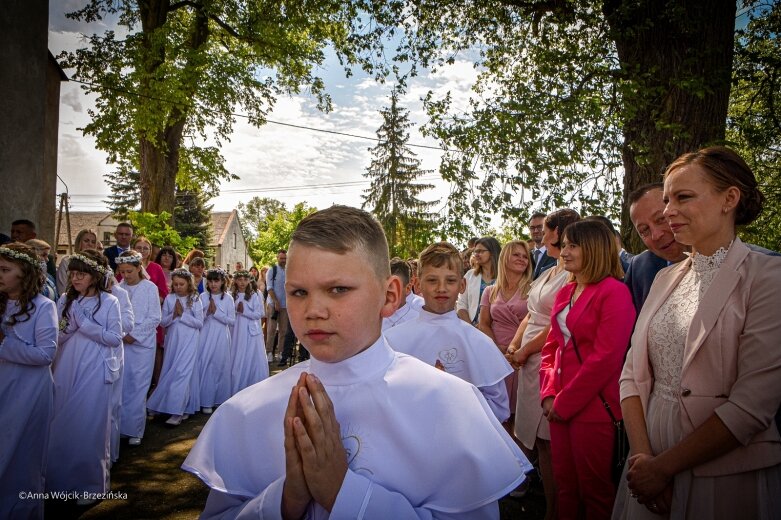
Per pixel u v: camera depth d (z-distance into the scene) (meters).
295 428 1.07
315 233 1.21
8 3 7.80
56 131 11.45
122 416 5.53
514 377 4.18
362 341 1.25
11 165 7.95
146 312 5.77
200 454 1.32
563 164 6.12
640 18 6.62
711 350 1.69
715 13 6.39
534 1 8.21
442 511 1.17
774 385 1.56
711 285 1.74
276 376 1.44
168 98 16.52
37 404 3.47
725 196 1.77
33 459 3.45
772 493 1.58
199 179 21.09
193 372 6.92
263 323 14.55
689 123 6.28
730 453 1.60
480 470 1.19
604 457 2.58
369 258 1.24
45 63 8.70
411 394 1.24
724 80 5.91
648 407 1.94
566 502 2.74
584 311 2.78
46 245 5.07
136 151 18.86
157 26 17.45
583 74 6.59
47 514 3.86
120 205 44.47
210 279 7.62
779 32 6.75
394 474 1.18
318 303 1.19
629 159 6.71
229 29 19.05
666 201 1.91
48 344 3.49
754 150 6.59
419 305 4.64
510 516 3.72
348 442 1.20
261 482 1.28
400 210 36.22
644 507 1.85
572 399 2.65
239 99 19.12
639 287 2.84
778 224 6.52
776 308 1.59
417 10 9.04
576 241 2.84
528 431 3.49
